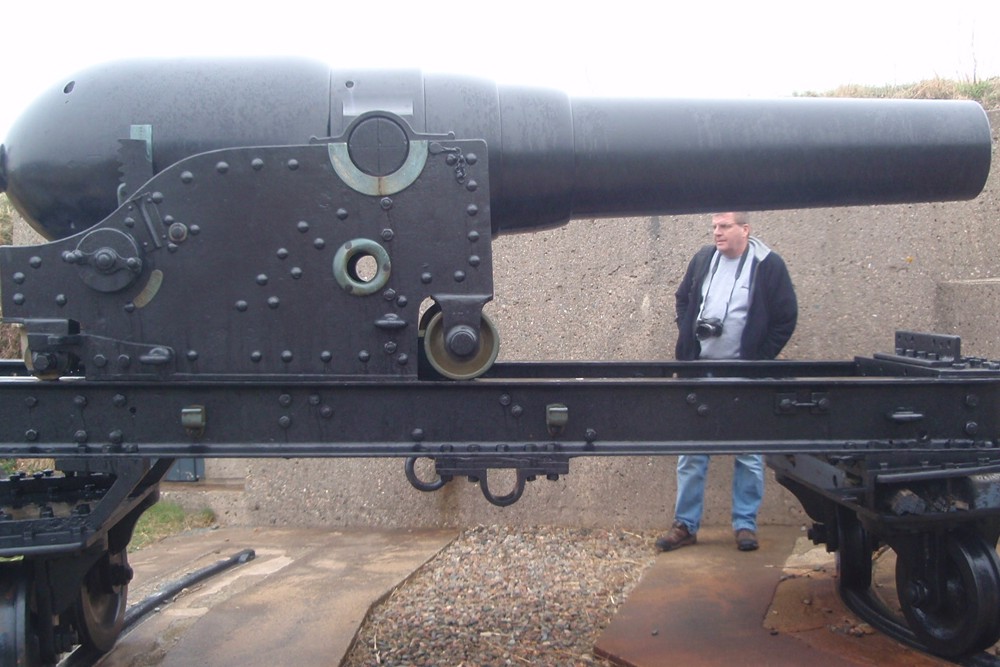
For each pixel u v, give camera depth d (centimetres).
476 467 221
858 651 277
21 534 211
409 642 302
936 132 248
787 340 385
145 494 269
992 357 380
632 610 318
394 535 442
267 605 331
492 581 367
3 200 644
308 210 213
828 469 278
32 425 217
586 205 253
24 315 212
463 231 215
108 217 211
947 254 406
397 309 216
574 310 443
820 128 247
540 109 241
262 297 214
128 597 348
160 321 214
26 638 219
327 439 220
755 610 314
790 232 421
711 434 228
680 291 404
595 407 224
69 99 230
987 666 258
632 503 438
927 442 237
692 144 244
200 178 211
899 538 276
